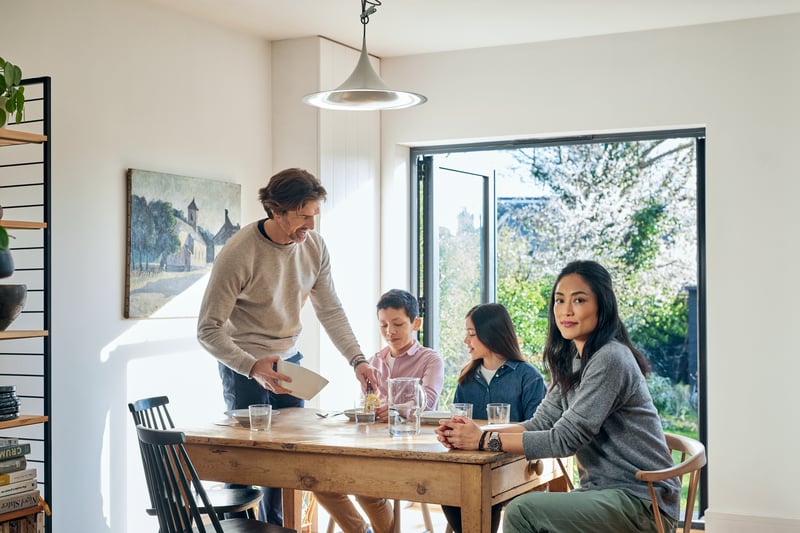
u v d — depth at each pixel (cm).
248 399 352
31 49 371
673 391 589
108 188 404
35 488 310
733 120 463
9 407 309
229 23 471
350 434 295
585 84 495
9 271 308
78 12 392
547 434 259
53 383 376
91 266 394
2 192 362
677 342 591
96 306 397
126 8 416
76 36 391
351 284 520
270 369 318
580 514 250
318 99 345
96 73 400
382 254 545
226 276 336
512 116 511
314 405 491
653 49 480
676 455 573
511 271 610
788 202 453
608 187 606
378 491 268
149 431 263
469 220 575
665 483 260
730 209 463
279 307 353
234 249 339
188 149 451
